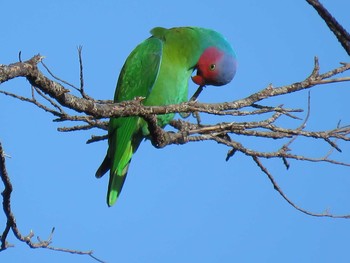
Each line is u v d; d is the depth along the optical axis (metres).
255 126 9.73
